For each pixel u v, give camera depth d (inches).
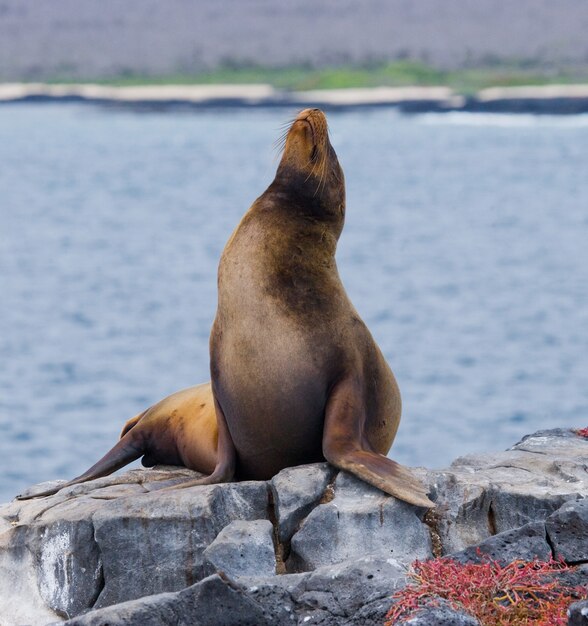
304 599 756.6
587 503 818.2
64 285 5728.3
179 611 732.0
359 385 909.2
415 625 678.5
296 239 923.4
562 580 761.6
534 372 3255.4
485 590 743.1
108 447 2465.6
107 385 3245.6
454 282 5428.2
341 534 856.9
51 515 906.7
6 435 2598.4
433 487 894.4
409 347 3750.0
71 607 880.3
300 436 910.4
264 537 835.4
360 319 944.3
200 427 983.6
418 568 769.6
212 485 890.1
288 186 937.5
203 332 4224.9
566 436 1108.5
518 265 6087.6
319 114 934.4
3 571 916.0
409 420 2625.5
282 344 890.7
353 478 884.0
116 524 866.1
